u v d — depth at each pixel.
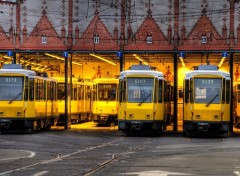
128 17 46.94
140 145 29.27
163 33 46.53
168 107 46.19
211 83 37.78
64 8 47.69
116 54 46.25
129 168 18.19
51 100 46.00
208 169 17.97
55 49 47.56
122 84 38.56
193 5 46.22
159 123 38.44
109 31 47.12
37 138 34.28
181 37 46.25
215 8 45.97
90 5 47.50
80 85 55.97
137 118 38.19
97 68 61.00
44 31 47.78
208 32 46.00
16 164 19.38
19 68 40.19
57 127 50.84
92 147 27.69
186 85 38.19
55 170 17.55
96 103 51.56
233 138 36.44
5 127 39.03
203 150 25.84
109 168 18.19
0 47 47.66
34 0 47.94
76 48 47.38
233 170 17.72
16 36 47.59
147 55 51.12
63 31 47.59
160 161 20.53
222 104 37.56
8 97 39.25
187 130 38.12
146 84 38.41
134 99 38.28
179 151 25.25
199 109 37.59
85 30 47.41
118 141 32.62
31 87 39.72
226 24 45.84
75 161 20.50
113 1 47.19
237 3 45.81
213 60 55.62
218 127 37.62
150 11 46.75
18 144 29.22
